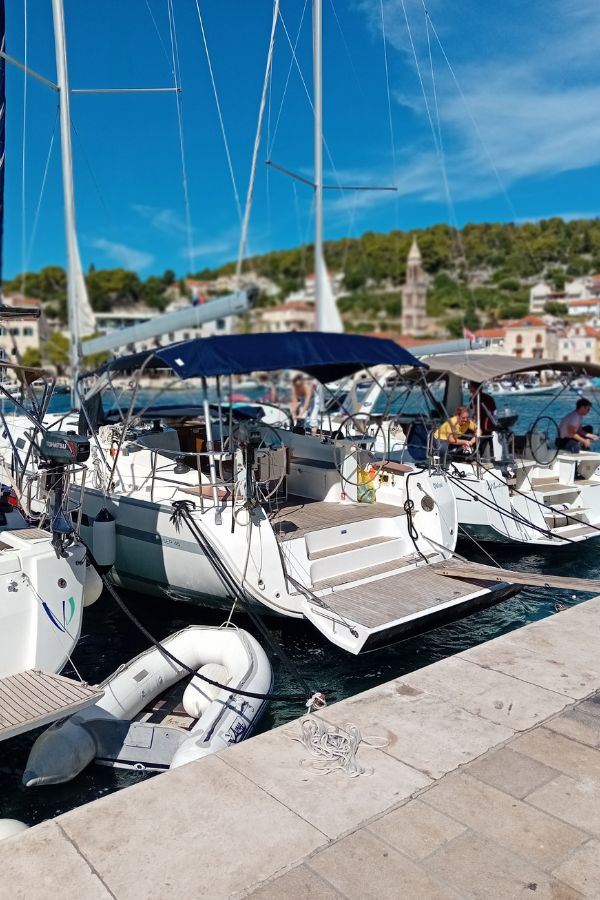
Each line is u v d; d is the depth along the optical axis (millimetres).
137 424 8102
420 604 5355
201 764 3035
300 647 5953
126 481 6578
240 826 2621
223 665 4883
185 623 6496
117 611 6781
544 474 8758
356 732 3205
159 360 5906
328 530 6066
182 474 6277
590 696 3602
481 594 5566
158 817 2680
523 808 2715
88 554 4793
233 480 5598
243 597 5652
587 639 4309
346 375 8516
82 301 11359
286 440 7582
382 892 2297
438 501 6402
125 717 4543
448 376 9617
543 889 2303
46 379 5516
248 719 4297
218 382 6031
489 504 7613
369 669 5570
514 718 3383
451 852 2477
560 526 8359
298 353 5934
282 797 2791
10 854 2484
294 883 2338
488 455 8555
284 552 5645
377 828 2605
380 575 5906
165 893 2305
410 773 2947
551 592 7270
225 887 2326
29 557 4203
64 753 3986
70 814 2701
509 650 4160
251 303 7418
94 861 2447
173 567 6059
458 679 3795
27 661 4148
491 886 2316
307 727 3236
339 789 2842
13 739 4453
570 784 2865
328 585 5668
